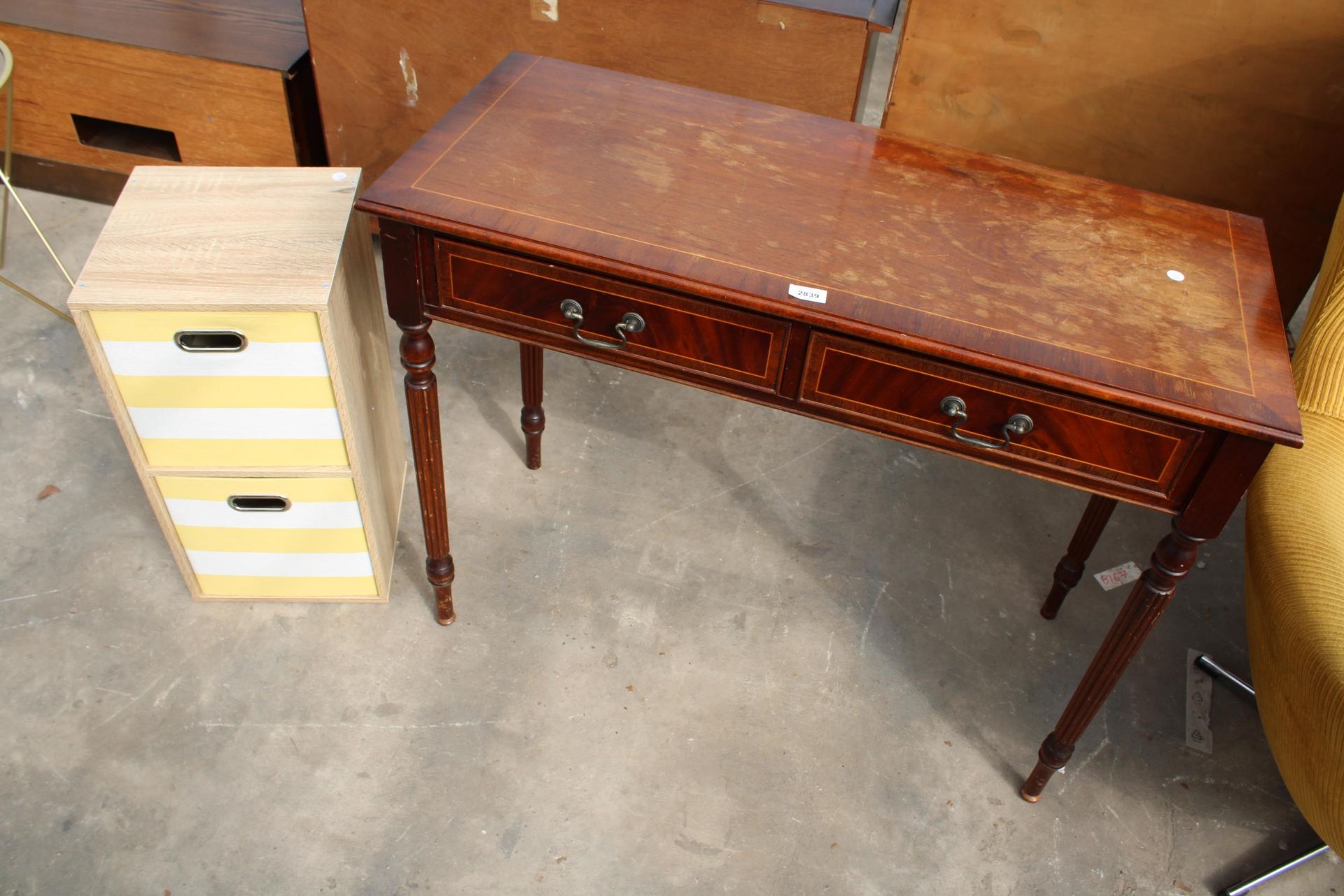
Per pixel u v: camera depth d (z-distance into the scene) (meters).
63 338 2.47
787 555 2.17
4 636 1.90
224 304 1.53
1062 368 1.31
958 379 1.37
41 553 2.04
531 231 1.43
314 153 2.71
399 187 1.48
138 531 2.10
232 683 1.87
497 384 2.48
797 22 2.09
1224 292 1.48
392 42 2.31
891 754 1.86
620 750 1.82
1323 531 1.48
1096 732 1.93
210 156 2.67
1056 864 1.74
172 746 1.77
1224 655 2.08
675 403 2.48
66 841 1.64
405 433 2.37
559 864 1.67
